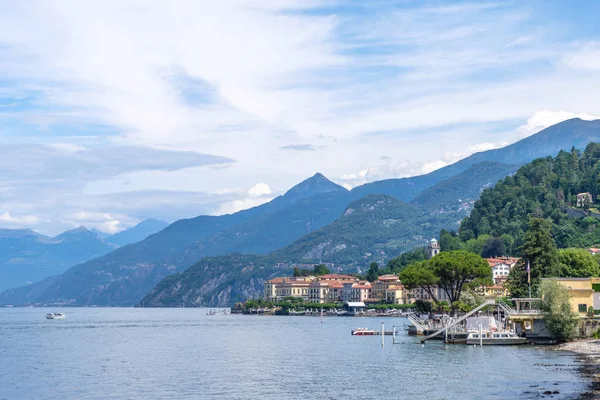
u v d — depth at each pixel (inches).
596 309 7711.6
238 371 6067.9
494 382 4906.5
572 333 7460.6
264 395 4736.7
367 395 4616.1
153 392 4970.5
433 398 4397.1
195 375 5846.5
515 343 7593.5
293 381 5359.3
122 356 7726.4
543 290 7618.1
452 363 6107.3
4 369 6520.7
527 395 4318.4
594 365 5625.0
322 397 4591.5
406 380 5211.6
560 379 4913.9
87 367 6633.9
